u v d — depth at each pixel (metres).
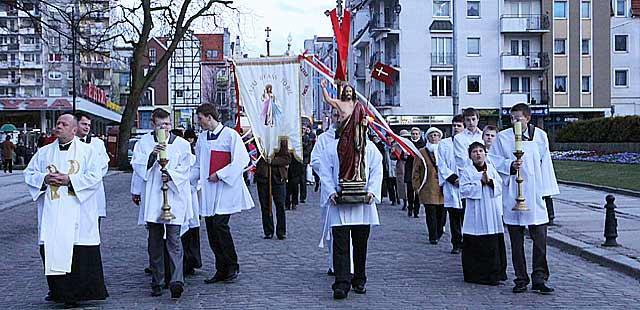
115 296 9.47
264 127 15.07
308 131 22.36
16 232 16.33
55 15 24.06
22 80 91.44
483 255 10.00
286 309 8.64
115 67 88.31
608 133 48.97
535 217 9.29
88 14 27.12
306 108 21.97
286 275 10.80
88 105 57.81
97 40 33.44
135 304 9.00
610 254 11.83
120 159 42.16
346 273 9.20
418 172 14.28
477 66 59.72
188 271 10.88
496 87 59.97
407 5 59.16
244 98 15.60
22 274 11.19
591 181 27.94
